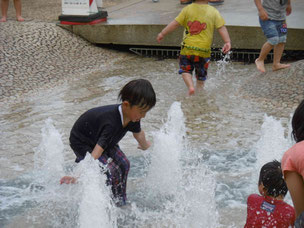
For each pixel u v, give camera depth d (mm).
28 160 4355
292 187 2062
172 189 3744
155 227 3221
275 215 2520
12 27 9008
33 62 7617
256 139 4695
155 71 7648
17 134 4977
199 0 6172
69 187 3811
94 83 6953
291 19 8469
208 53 6273
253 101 5848
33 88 6629
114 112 3127
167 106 5812
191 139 4758
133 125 3289
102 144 3094
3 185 3877
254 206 2588
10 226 3277
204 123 5184
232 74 7285
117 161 3350
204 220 3275
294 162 2055
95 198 3104
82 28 9062
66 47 8539
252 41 8031
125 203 3521
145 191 3734
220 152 4422
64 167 4191
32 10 11039
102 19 9250
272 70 6801
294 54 8141
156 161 3852
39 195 3703
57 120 5387
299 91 5824
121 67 7941
